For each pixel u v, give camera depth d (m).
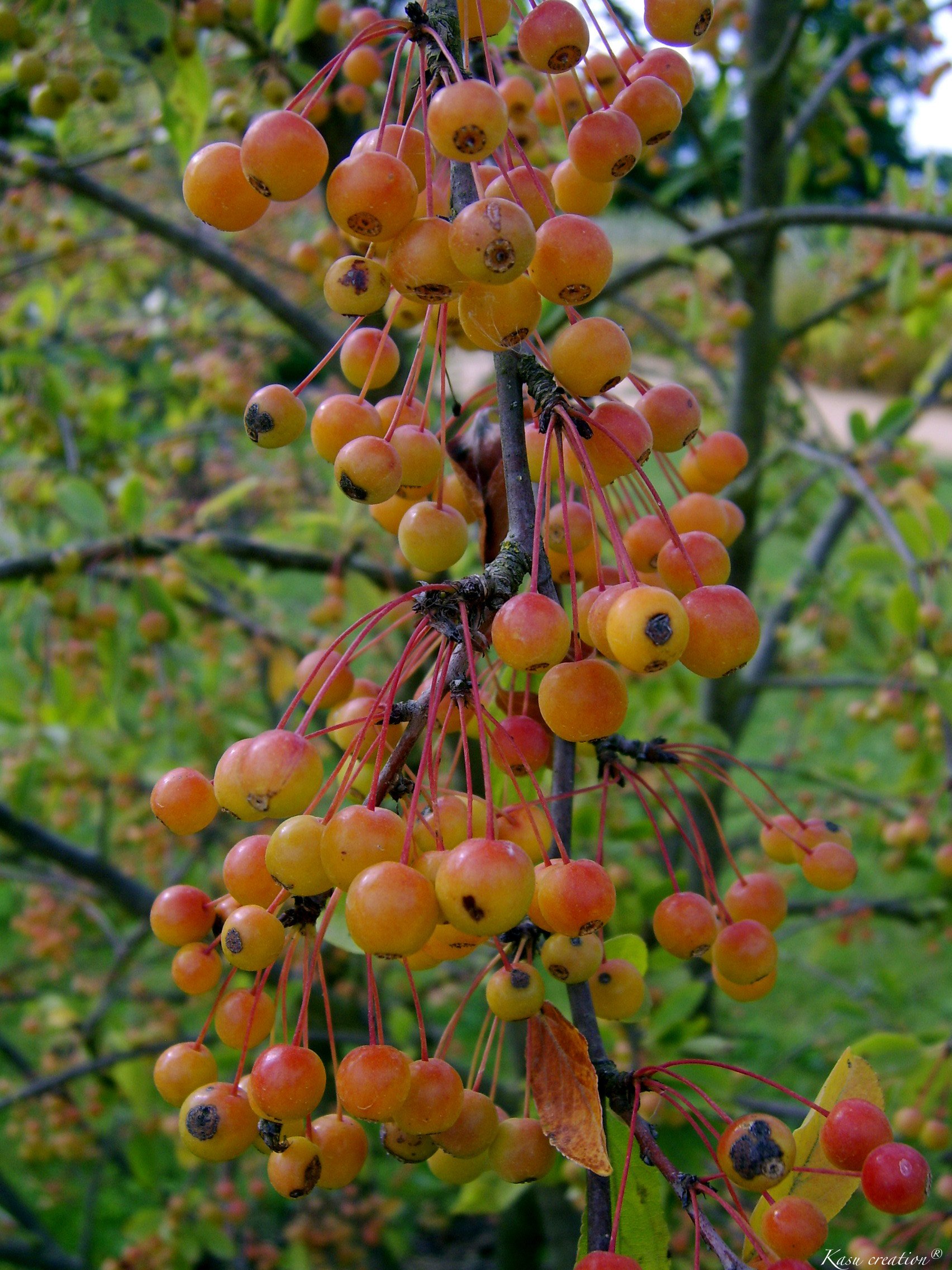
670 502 3.26
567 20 1.10
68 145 3.01
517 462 1.11
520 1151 1.14
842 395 16.50
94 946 4.43
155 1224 3.39
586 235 1.01
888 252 4.95
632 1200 1.13
